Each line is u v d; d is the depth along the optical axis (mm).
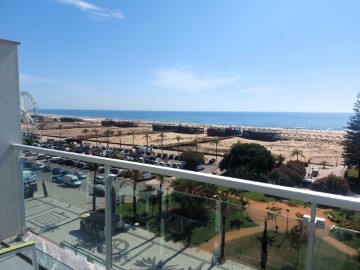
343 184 26516
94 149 44438
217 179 1123
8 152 2172
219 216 1285
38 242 2049
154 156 42562
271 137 68188
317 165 42375
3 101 2121
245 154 33531
